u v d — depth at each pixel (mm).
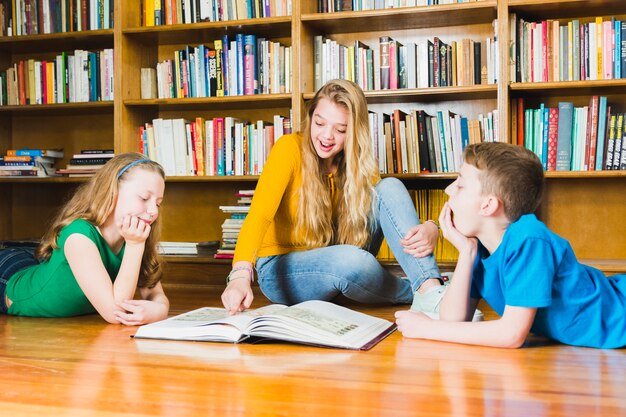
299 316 1732
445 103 3469
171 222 3830
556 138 3127
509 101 3154
